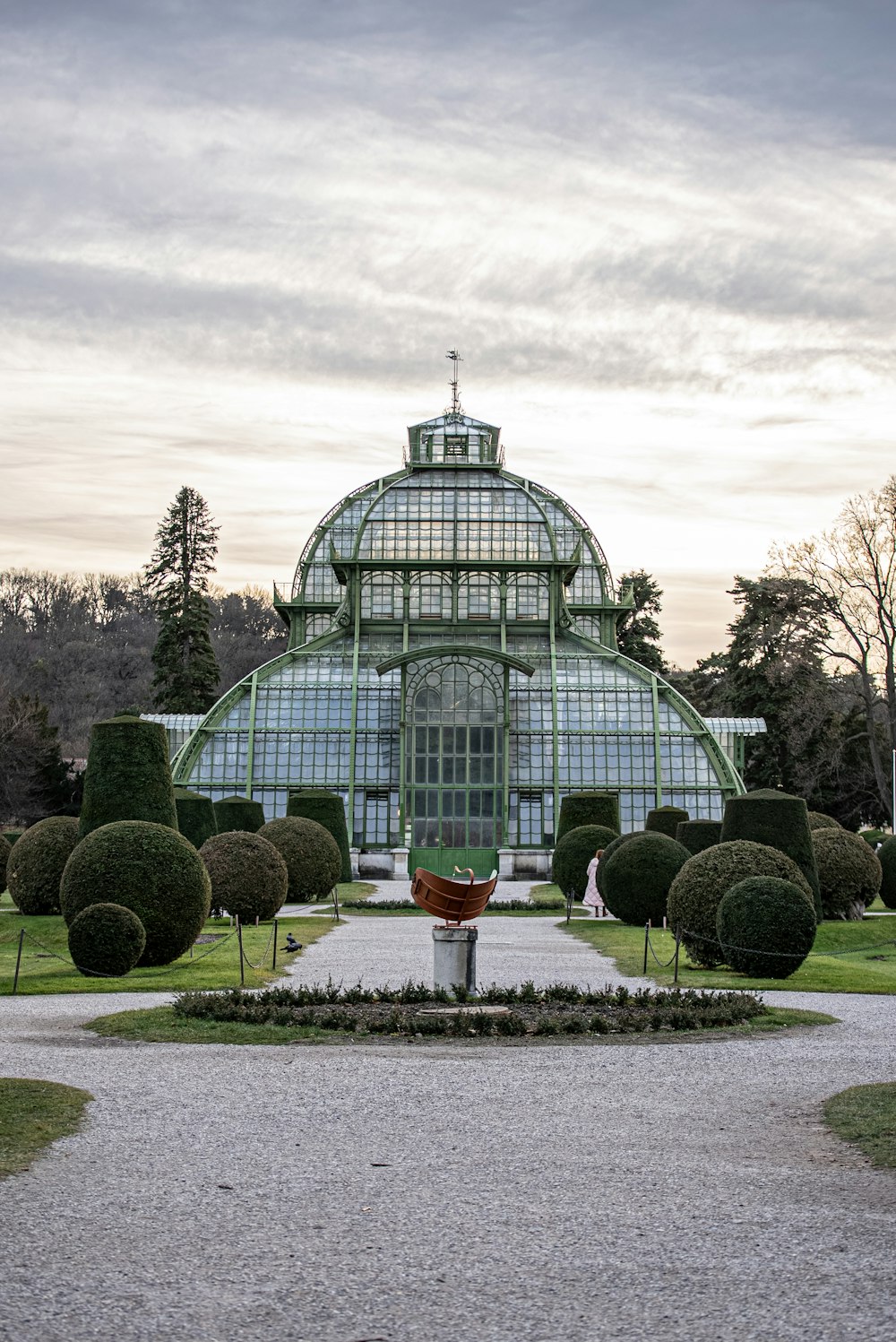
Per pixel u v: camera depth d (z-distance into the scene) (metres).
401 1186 15.27
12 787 113.38
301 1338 11.07
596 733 86.75
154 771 43.78
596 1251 13.11
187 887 37.03
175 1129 17.84
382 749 86.50
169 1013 27.66
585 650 92.19
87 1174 15.55
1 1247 12.98
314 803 75.06
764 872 37.38
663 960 39.62
